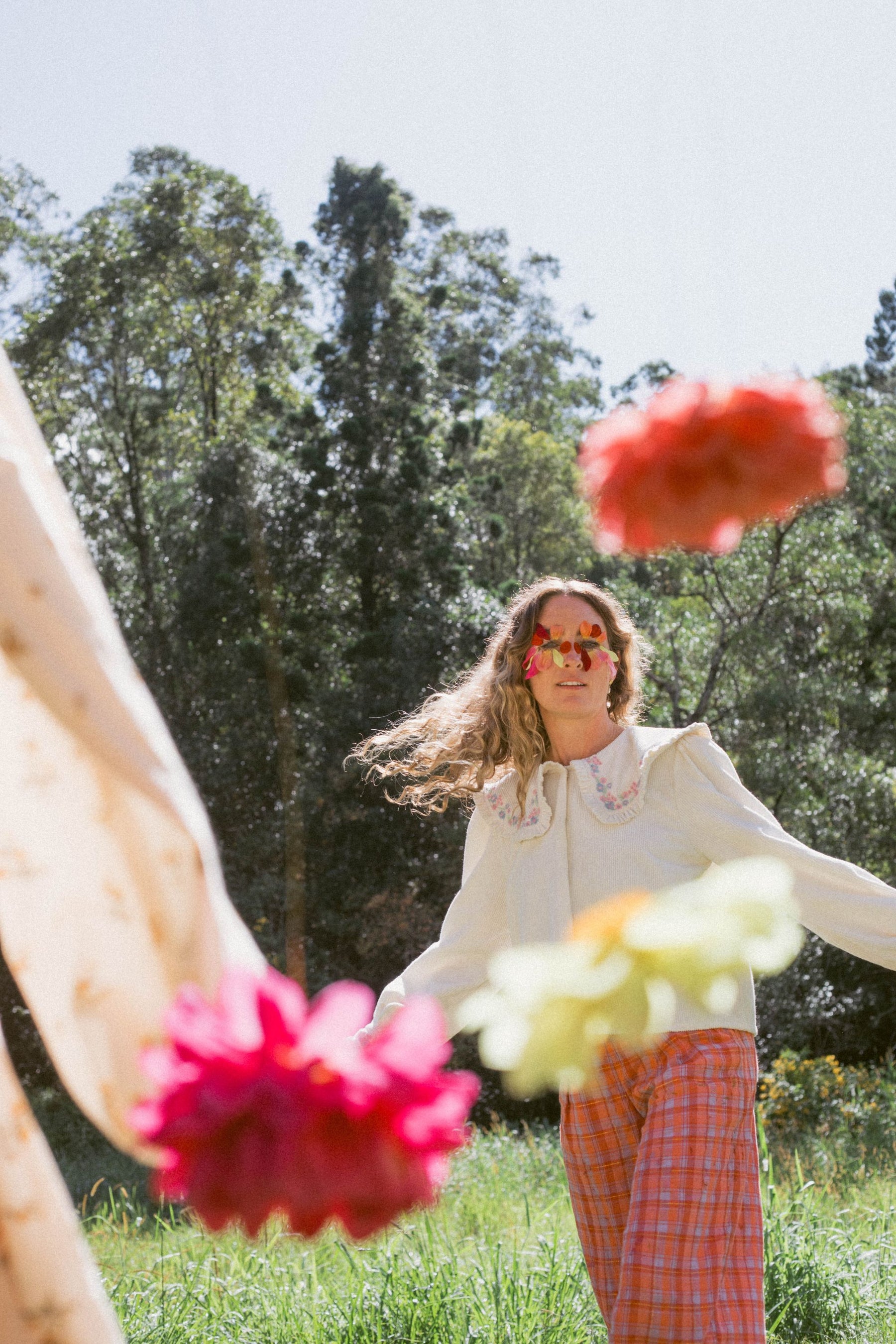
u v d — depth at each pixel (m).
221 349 23.03
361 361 21.36
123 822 1.49
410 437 20.81
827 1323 4.16
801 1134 10.91
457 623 19.23
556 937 2.79
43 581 1.45
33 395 23.11
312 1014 0.86
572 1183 2.73
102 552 22.94
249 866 19.06
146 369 23.70
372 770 3.13
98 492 23.31
